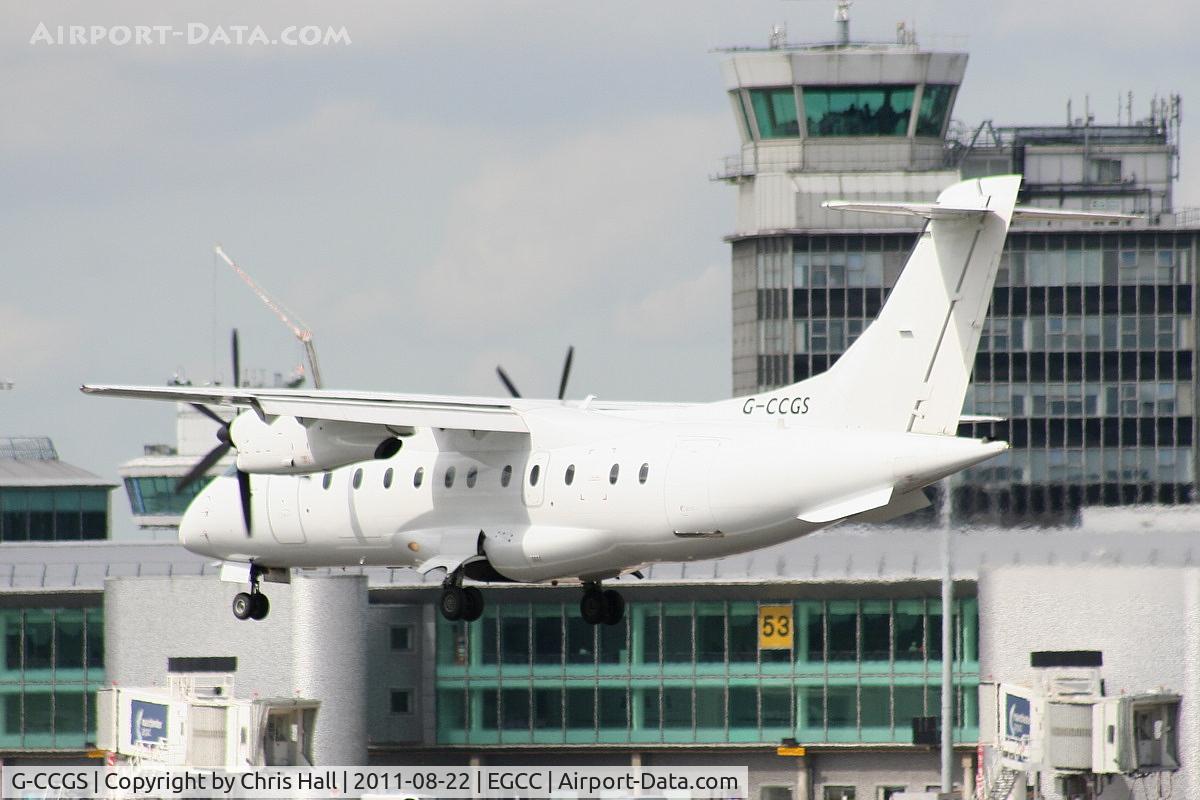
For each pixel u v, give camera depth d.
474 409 157.50
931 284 140.50
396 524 162.62
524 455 155.38
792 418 148.38
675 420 154.25
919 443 138.00
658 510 146.38
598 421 154.38
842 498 139.88
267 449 158.88
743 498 142.62
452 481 158.62
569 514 151.38
